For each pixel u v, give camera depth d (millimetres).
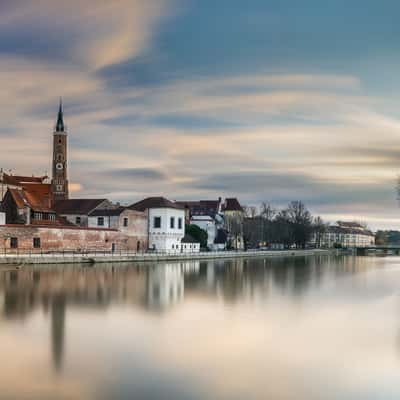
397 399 28812
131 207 155000
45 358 35125
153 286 73812
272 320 48438
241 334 42406
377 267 141625
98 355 35906
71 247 126875
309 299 63344
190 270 107250
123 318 48562
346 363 34781
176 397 28703
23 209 132875
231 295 65938
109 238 138500
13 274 85438
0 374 31922
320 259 195625
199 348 37938
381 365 34438
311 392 29672
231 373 32531
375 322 47938
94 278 82312
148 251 147375
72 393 29125
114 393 29141
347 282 87688
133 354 36219
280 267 129125
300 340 40656
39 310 52094
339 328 45062
